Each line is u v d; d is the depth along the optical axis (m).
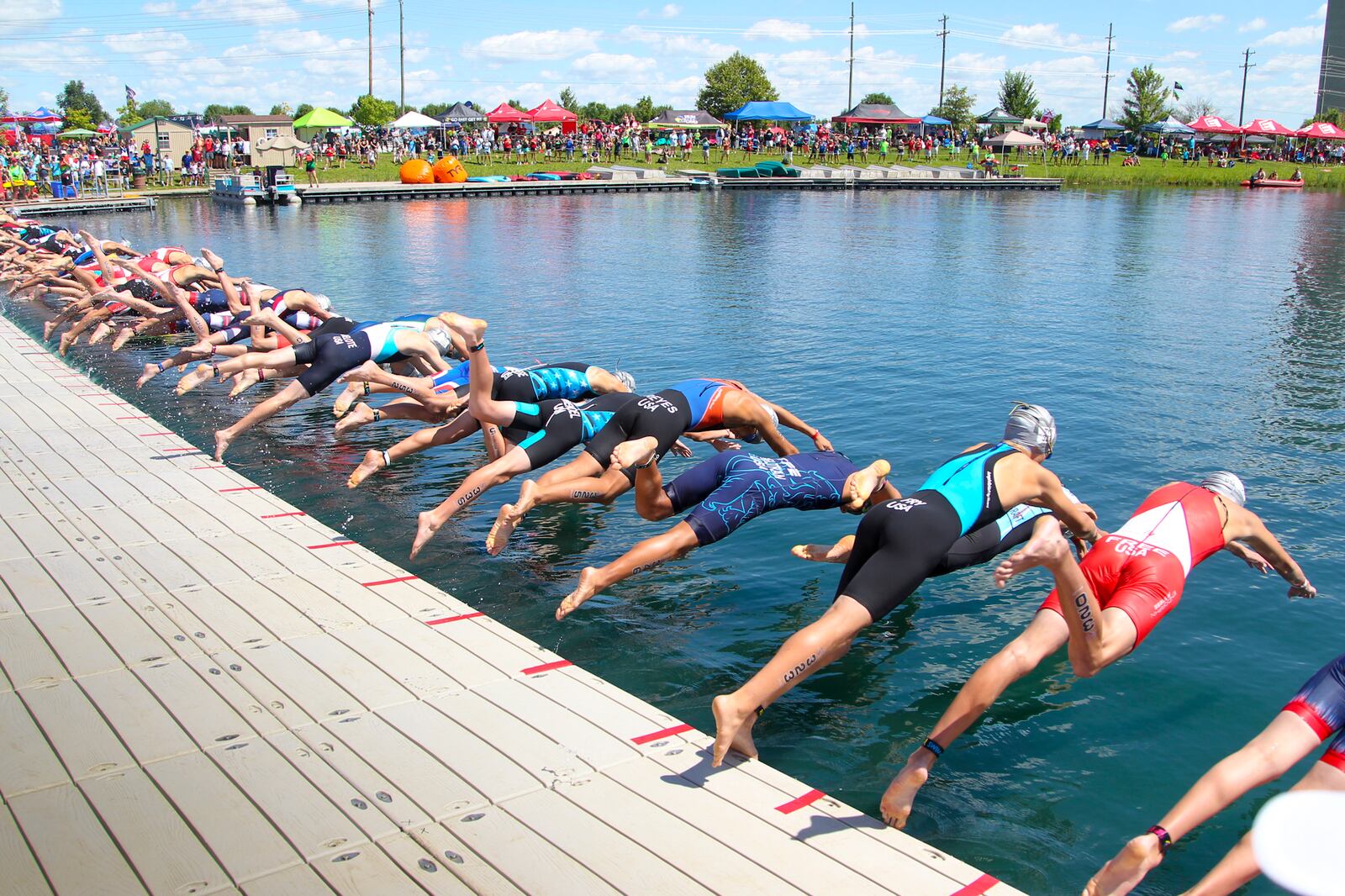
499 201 44.59
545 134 61.38
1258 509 8.60
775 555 7.91
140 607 6.27
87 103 118.69
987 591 7.25
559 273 23.03
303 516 8.08
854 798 4.92
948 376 13.46
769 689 4.58
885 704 5.80
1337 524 8.23
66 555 7.14
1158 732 5.45
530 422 8.47
